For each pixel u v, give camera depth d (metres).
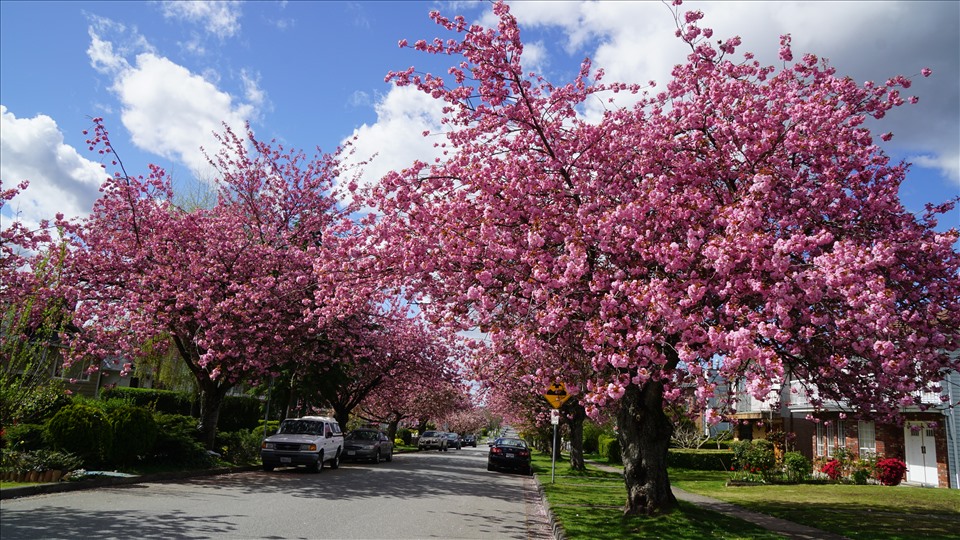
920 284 9.07
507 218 9.62
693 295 7.39
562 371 10.24
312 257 17.31
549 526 11.05
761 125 9.09
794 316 8.27
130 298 15.26
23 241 14.93
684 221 8.66
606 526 9.82
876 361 8.80
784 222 8.80
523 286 8.97
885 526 10.52
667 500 10.45
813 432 25.36
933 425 10.66
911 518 11.53
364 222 11.09
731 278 7.90
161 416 16.22
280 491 13.09
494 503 13.94
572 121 10.84
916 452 19.33
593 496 14.71
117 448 14.04
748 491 17.06
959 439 17.38
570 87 10.59
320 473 18.23
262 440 20.80
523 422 38.62
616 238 8.74
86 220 16.45
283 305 17.06
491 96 9.91
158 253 16.12
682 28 10.06
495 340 10.54
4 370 13.00
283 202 19.23
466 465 28.64
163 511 9.45
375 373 28.55
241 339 16.39
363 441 25.47
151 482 13.32
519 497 15.91
